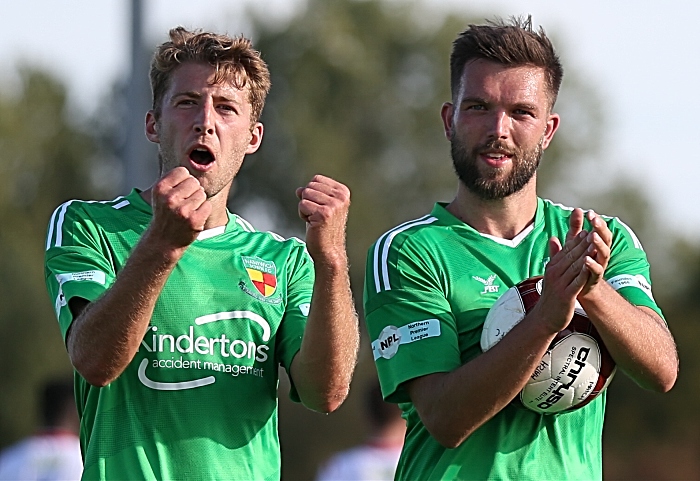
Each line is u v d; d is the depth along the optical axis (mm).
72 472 31422
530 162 19562
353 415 102938
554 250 18078
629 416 109375
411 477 19703
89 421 18578
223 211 19375
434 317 19281
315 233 17438
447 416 18328
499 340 18422
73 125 132375
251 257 19203
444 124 20734
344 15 125750
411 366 19078
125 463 18031
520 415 19078
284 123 119625
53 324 101812
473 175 19547
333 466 32188
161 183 16469
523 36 19656
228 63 18500
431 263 19656
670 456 108125
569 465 19172
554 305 17500
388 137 126312
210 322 18531
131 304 16812
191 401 18281
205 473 18156
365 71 123250
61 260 18562
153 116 19328
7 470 31484
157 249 16672
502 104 19391
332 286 17703
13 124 125875
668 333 19172
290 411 104250
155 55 19094
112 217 19078
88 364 17250
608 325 18031
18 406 98188
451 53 20328
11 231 121000
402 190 126812
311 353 18094
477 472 18984
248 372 18656
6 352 99438
